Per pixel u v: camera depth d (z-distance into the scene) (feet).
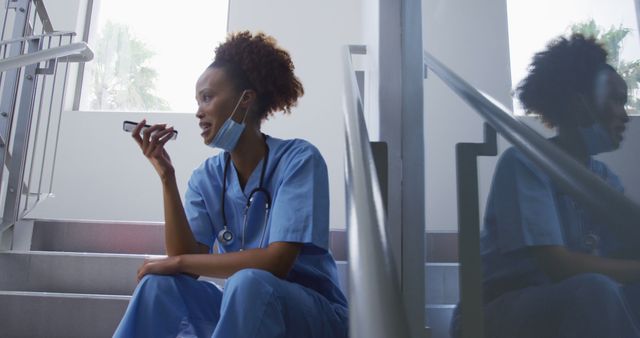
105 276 5.42
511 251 1.85
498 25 1.98
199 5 10.56
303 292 2.69
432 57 3.37
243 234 3.33
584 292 1.28
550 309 1.49
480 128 2.27
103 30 10.40
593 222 1.22
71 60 6.73
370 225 1.17
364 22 7.51
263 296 2.43
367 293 0.95
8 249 5.81
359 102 2.34
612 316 1.14
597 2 1.18
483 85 2.12
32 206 6.23
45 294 4.77
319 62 9.45
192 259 2.86
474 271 2.32
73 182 9.10
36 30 9.29
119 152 9.21
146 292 2.81
